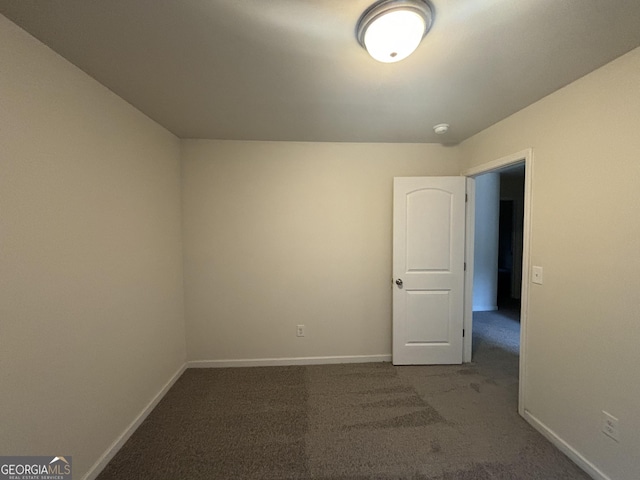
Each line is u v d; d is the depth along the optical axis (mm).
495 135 2129
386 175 2629
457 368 2549
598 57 1275
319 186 2590
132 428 1725
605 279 1339
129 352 1720
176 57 1270
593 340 1396
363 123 2121
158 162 2096
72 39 1131
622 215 1267
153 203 2023
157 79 1461
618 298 1283
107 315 1528
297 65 1342
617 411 1286
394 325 2602
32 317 1104
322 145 2576
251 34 1112
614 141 1297
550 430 1643
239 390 2195
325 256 2627
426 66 1356
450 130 2277
